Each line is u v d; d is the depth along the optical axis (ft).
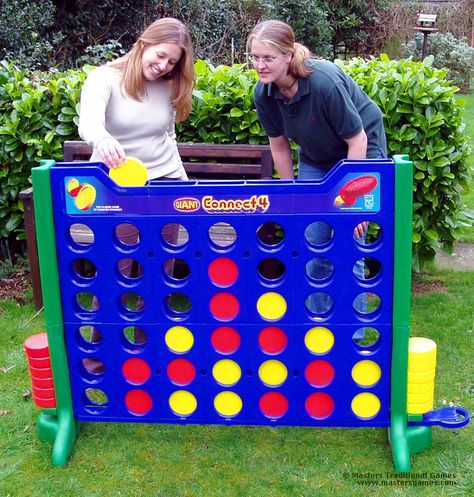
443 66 53.01
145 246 9.15
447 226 16.30
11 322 14.57
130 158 9.20
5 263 17.52
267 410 9.77
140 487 9.24
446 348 13.04
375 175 8.65
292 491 9.08
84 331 13.94
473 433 10.27
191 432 10.50
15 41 34.94
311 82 9.96
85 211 9.07
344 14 50.57
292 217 8.86
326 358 9.41
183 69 10.58
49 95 16.29
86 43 42.73
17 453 10.00
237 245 9.04
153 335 9.52
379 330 9.27
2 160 16.26
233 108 15.49
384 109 15.05
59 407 9.96
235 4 48.73
